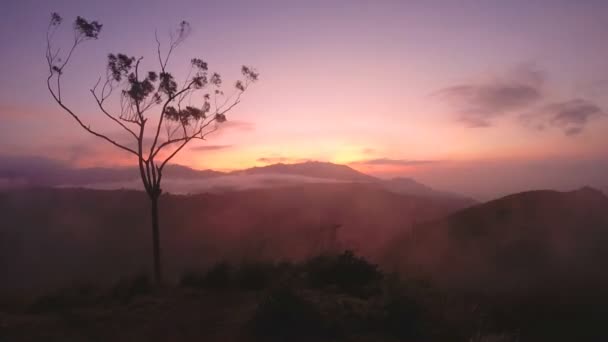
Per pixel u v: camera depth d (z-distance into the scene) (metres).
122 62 17.94
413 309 9.15
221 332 8.73
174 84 19.00
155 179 18.03
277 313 8.62
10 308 10.74
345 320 8.96
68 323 9.26
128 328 8.98
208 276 12.57
